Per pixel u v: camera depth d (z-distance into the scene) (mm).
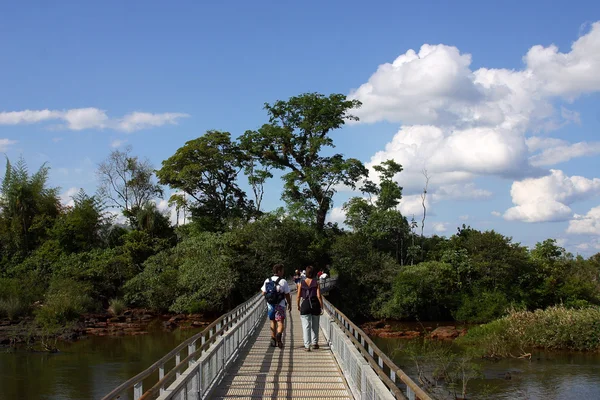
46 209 56094
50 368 25219
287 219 54625
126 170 64750
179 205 60031
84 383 22234
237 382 12680
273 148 65562
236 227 54500
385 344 35406
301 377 13203
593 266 65188
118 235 56875
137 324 40719
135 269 50500
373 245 63438
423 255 65688
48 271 48844
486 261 49188
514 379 23875
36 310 40312
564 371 25562
